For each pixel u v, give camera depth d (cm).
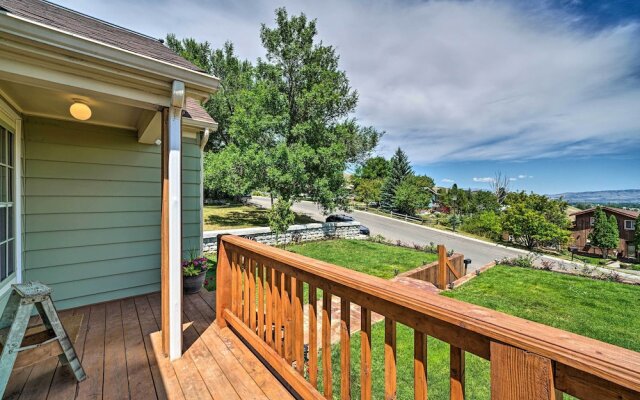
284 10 1329
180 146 217
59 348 183
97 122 325
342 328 141
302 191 1281
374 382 239
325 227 1120
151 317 291
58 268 311
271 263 194
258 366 206
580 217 1928
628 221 1775
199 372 200
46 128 304
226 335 250
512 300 477
